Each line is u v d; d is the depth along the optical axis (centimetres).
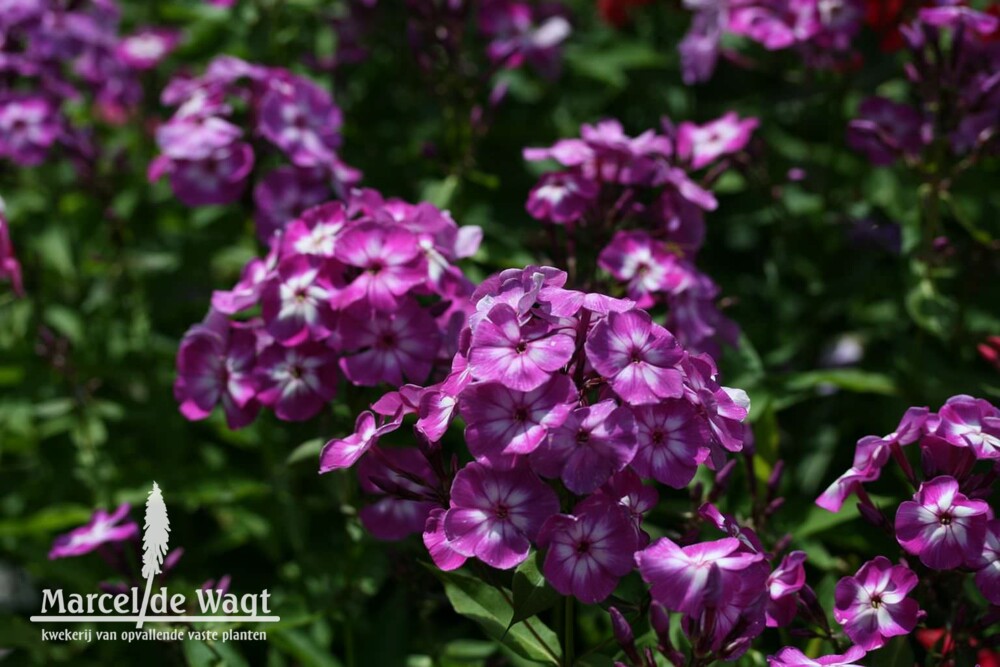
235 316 84
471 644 81
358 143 100
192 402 74
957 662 70
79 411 90
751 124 83
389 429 64
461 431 83
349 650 80
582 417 61
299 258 72
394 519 72
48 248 100
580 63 103
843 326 93
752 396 78
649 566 60
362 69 106
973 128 83
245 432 91
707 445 62
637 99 106
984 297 89
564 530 61
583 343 63
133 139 121
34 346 98
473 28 105
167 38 116
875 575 64
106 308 102
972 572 65
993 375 85
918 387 83
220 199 83
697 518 71
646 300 74
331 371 72
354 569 80
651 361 62
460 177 88
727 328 78
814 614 65
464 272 85
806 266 92
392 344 71
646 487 64
